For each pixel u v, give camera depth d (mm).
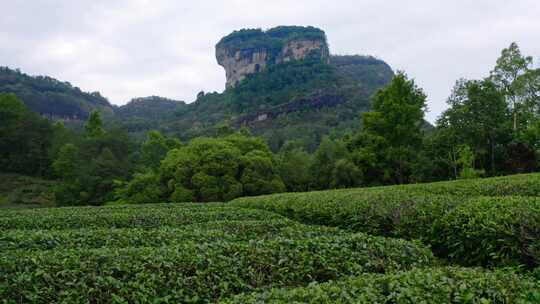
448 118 31703
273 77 118250
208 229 8734
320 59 131500
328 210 11234
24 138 51188
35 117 54062
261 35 165250
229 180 28688
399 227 8391
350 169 33031
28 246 6727
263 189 29609
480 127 30234
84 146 42969
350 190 16156
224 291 4602
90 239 7227
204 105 118312
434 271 3887
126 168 38688
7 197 42594
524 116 31719
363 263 5371
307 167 36906
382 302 3141
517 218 5738
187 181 28875
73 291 4293
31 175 50781
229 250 5543
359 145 36281
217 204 18797
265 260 5258
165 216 11750
